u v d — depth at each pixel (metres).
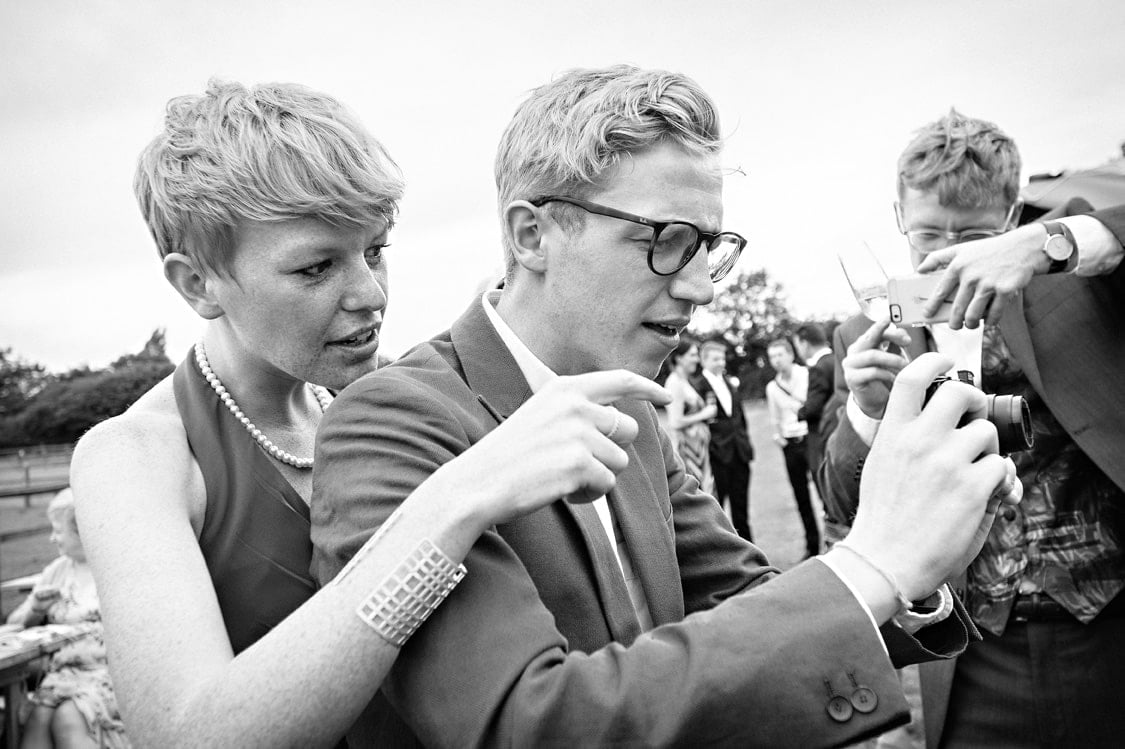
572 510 1.22
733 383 9.05
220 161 1.34
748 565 1.48
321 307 1.40
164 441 1.39
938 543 0.94
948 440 0.96
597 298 1.23
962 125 2.44
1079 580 2.11
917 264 2.52
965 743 2.24
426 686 0.98
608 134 1.20
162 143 1.41
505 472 0.96
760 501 12.59
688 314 1.25
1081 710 2.11
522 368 1.30
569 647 1.17
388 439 1.14
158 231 1.45
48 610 4.11
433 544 0.95
